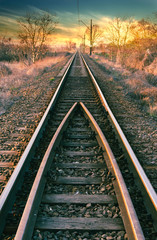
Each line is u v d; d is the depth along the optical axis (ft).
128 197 8.44
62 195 9.73
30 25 68.33
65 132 15.60
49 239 7.63
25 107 23.31
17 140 15.35
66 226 8.06
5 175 11.14
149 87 34.12
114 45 90.58
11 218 8.27
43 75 46.88
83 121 19.06
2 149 14.03
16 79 41.63
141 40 73.31
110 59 89.86
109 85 35.40
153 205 8.42
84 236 7.77
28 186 10.12
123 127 17.88
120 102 25.54
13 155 13.19
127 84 37.04
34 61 72.74
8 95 28.63
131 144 14.82
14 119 19.60
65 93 29.07
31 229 7.71
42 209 9.00
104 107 21.56
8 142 15.03
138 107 24.27
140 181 9.95
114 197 9.62
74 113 20.90
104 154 12.91
